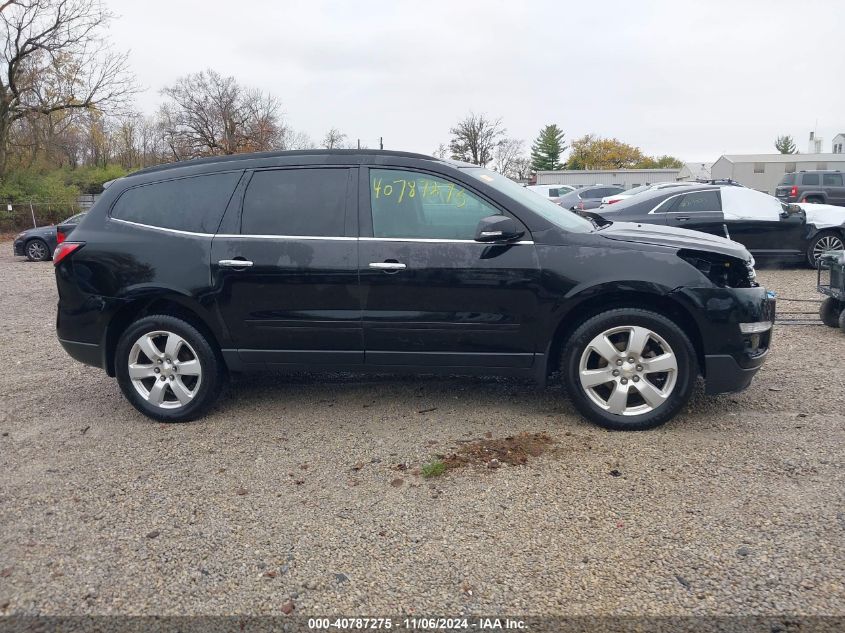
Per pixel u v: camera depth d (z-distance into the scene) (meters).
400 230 4.40
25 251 17.58
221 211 4.61
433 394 5.16
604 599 2.69
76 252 4.72
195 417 4.73
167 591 2.81
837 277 6.56
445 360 4.46
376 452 4.12
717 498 3.43
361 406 4.94
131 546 3.15
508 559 2.97
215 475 3.88
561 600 2.69
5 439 4.50
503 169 70.50
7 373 6.10
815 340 6.52
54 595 2.80
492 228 4.13
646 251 4.18
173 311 4.76
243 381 5.62
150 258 4.59
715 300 4.11
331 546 3.11
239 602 2.74
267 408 4.96
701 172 72.88
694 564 2.89
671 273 4.12
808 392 4.96
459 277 4.29
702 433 4.25
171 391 4.78
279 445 4.28
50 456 4.20
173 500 3.59
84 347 4.79
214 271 4.51
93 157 50.88
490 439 4.25
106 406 5.12
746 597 2.66
